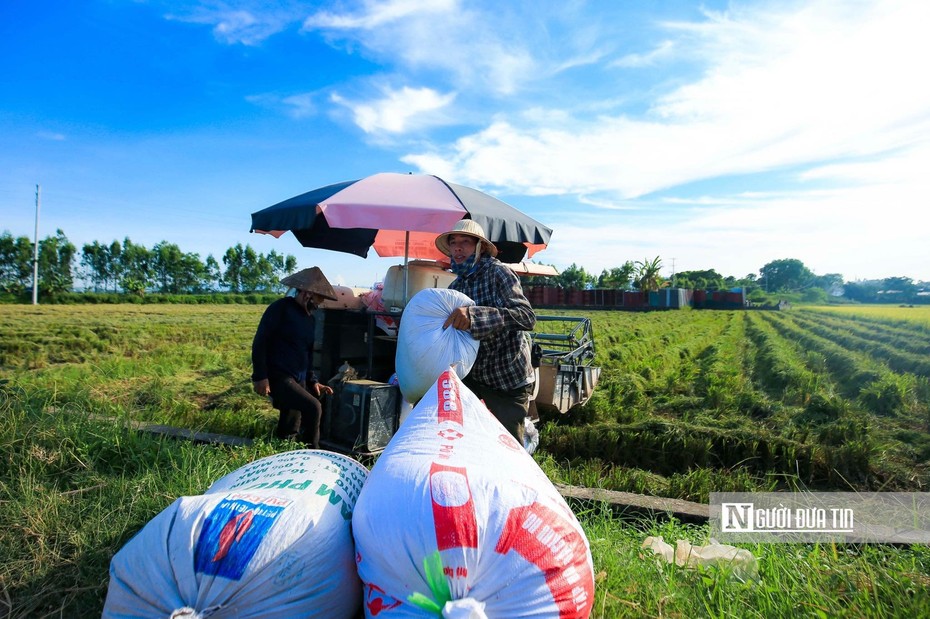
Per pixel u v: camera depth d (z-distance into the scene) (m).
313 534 1.85
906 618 2.27
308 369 4.90
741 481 5.48
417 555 1.63
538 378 7.10
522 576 1.61
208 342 18.75
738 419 7.91
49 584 2.58
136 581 1.67
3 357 13.67
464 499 1.71
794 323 36.47
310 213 4.64
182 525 1.76
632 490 5.32
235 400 8.56
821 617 2.26
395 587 1.65
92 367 11.31
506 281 3.30
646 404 9.26
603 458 6.84
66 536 2.92
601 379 10.86
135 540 1.81
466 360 3.12
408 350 3.15
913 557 2.83
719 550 2.97
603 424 7.46
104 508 3.22
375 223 4.37
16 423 4.23
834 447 6.46
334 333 5.53
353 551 1.98
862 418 8.07
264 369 4.68
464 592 1.57
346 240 6.43
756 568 2.71
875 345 19.56
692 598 2.47
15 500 3.20
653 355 15.79
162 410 7.14
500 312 3.11
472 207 4.60
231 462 4.04
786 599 2.40
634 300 62.94
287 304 4.77
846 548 3.29
